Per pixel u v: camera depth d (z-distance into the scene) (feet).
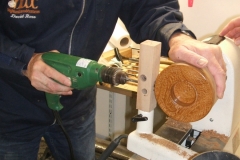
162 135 2.57
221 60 2.16
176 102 2.08
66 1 2.64
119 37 4.87
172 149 2.29
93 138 4.03
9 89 3.03
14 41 2.68
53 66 2.35
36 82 2.33
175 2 3.01
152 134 2.46
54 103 2.81
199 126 2.67
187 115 2.05
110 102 5.41
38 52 2.84
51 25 2.74
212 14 4.55
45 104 3.17
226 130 2.55
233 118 2.56
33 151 3.50
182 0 4.67
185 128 2.66
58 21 2.74
